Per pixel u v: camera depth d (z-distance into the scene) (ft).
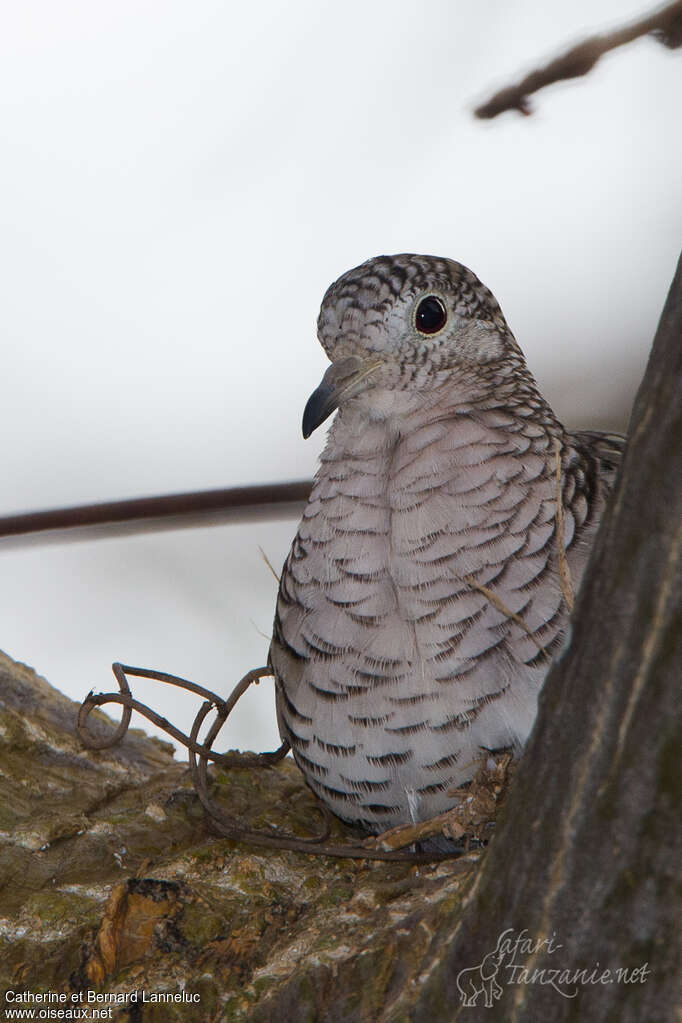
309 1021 7.45
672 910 7.31
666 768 7.31
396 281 7.67
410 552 7.61
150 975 7.52
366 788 7.63
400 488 7.62
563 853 7.34
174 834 7.68
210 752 7.66
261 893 7.59
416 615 7.60
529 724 7.59
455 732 7.59
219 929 7.55
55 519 7.85
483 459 7.62
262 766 7.68
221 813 7.65
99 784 7.75
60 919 7.57
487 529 7.61
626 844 7.32
